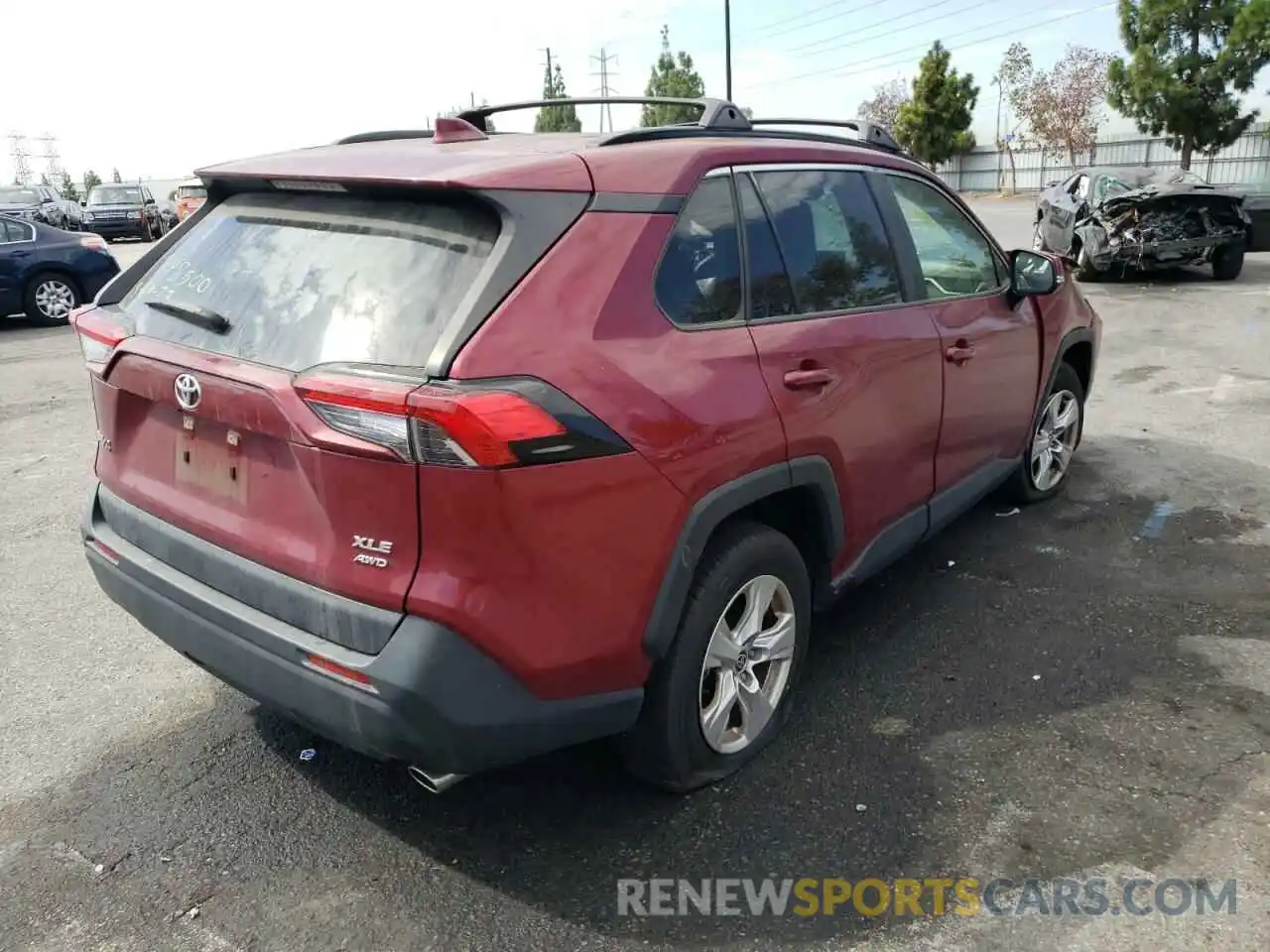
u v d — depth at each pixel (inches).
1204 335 391.9
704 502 105.3
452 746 91.3
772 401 113.9
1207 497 213.3
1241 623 157.9
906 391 140.3
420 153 108.8
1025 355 179.6
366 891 104.5
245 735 133.6
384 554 90.2
